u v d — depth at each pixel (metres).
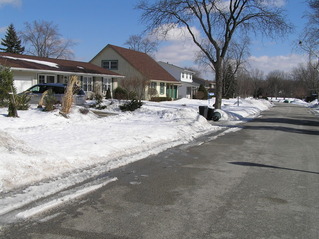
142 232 4.05
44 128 11.88
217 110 22.89
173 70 55.00
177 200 5.28
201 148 10.34
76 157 7.41
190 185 6.15
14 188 5.37
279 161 8.62
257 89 85.94
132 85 33.41
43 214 4.48
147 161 8.10
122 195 5.43
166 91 43.69
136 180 6.36
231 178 6.74
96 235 3.93
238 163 8.23
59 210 4.65
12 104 13.41
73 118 14.93
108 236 3.91
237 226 4.31
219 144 11.26
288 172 7.38
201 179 6.61
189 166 7.76
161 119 17.38
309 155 9.60
